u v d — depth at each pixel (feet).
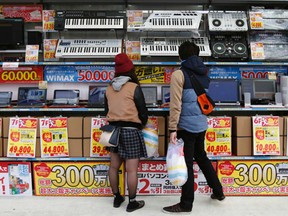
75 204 10.42
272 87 12.03
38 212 9.80
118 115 9.66
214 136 11.04
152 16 11.88
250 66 12.64
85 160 10.96
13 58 12.05
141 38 12.17
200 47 11.75
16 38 12.01
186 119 9.39
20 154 10.93
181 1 12.60
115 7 12.89
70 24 11.57
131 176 9.73
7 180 11.05
